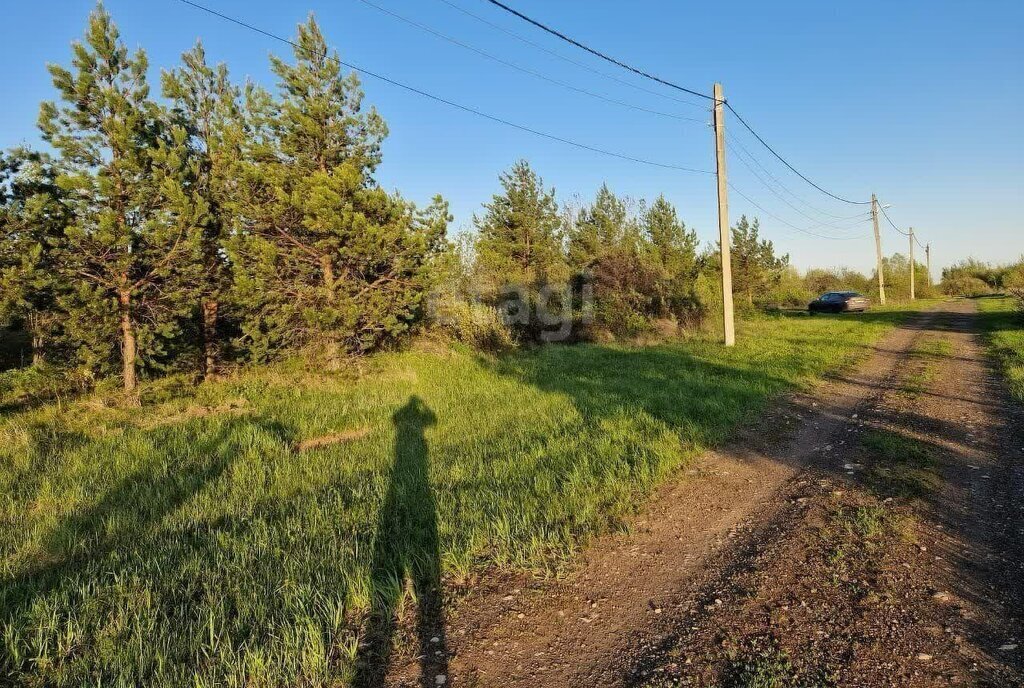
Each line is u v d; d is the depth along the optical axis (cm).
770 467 603
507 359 1523
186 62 1327
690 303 2272
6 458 682
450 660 295
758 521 466
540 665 290
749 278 3088
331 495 547
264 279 1131
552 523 463
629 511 491
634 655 295
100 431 812
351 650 295
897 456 604
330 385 1176
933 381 1031
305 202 1103
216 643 298
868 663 277
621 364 1381
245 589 358
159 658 284
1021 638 291
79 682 276
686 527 460
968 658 278
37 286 860
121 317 1006
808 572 374
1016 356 1205
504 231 2064
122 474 638
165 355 1170
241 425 856
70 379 1035
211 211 1223
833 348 1565
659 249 2412
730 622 321
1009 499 475
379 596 347
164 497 568
